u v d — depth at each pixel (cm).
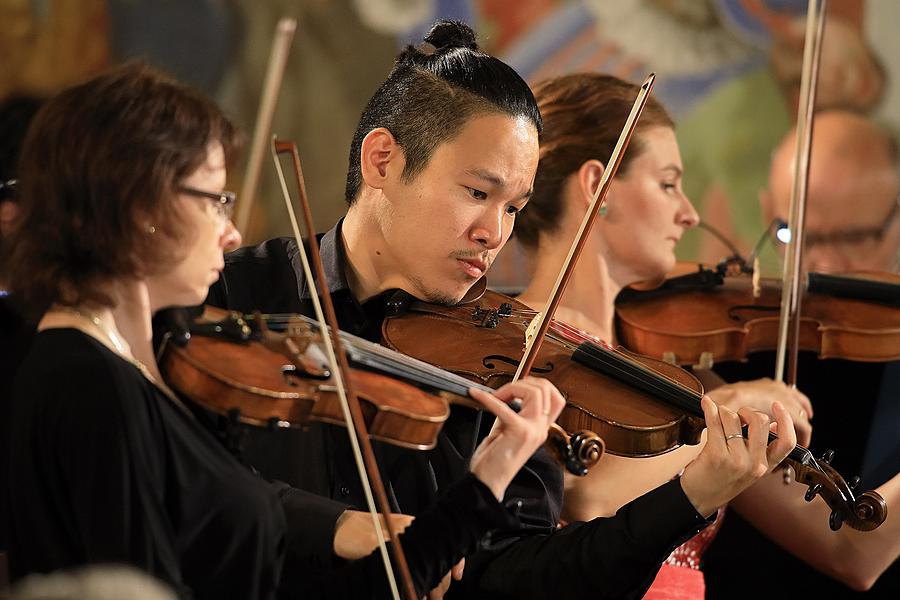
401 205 430
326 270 448
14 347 471
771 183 1065
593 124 527
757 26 1144
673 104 1157
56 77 1123
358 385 361
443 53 439
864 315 610
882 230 964
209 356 339
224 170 337
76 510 305
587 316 537
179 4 1133
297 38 1138
